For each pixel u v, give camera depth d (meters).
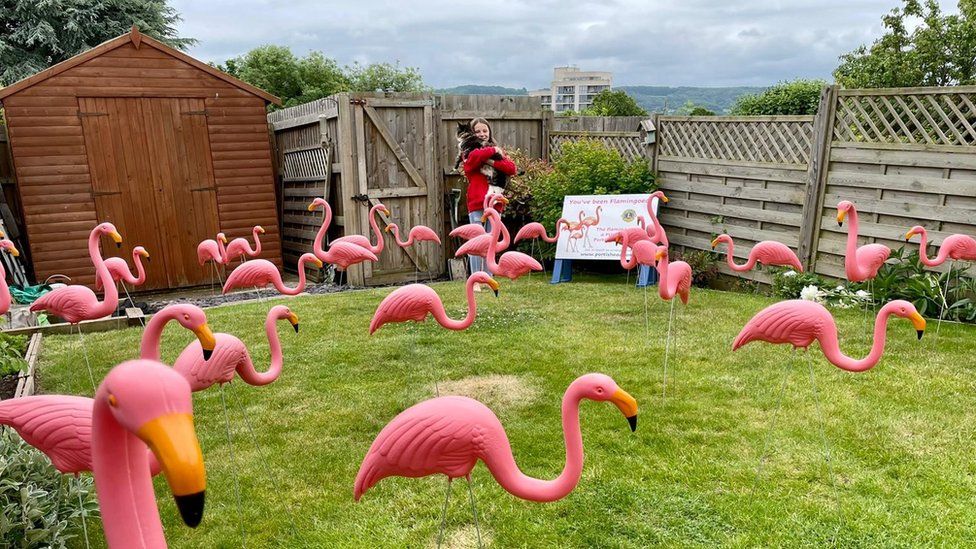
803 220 7.43
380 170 9.49
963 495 3.16
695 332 6.04
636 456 3.65
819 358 5.17
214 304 8.58
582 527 3.02
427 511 3.20
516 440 3.88
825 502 3.15
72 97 8.76
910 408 4.16
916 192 6.41
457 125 10.13
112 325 6.91
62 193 8.88
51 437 2.25
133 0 20.78
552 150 10.98
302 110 10.30
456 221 10.07
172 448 1.20
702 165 8.68
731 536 2.92
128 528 1.39
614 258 8.74
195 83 9.50
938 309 6.24
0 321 4.70
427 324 6.57
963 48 14.20
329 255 6.72
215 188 9.88
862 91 6.81
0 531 2.57
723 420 4.08
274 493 3.43
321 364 5.42
